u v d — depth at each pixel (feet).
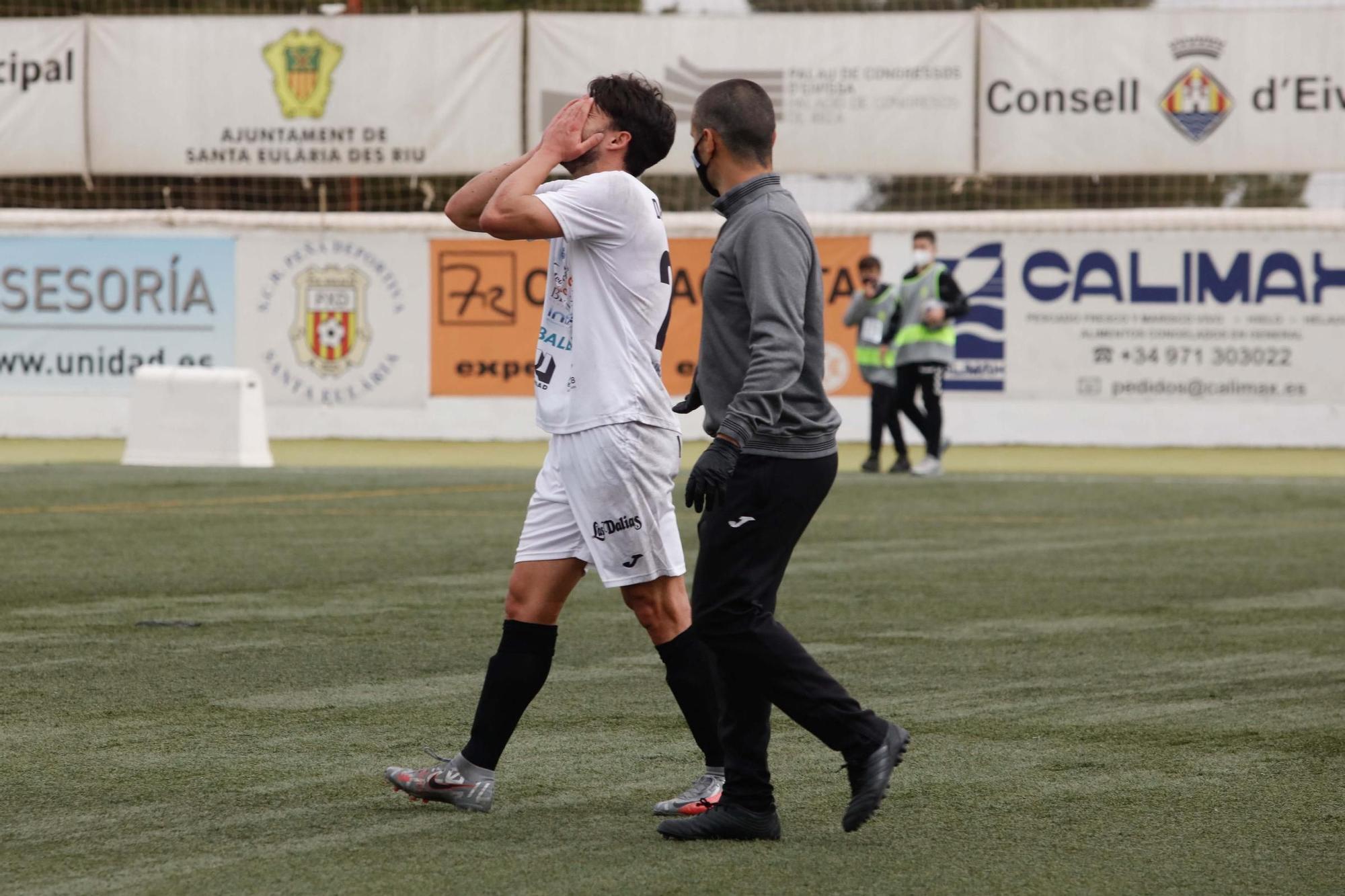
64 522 80.28
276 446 134.72
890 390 111.34
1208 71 147.43
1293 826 30.01
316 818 30.32
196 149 155.53
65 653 47.34
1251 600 58.75
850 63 149.38
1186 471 117.60
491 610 55.42
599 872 26.99
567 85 151.33
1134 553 71.72
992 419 139.33
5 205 173.06
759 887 26.20
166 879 26.45
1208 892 26.02
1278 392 136.36
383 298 140.97
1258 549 73.20
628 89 30.83
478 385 140.77
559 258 31.04
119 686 42.65
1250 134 147.64
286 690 42.37
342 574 63.82
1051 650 48.80
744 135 29.32
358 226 140.87
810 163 150.71
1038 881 26.58
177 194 170.91
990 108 149.07
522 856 27.94
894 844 28.94
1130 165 148.77
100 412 142.10
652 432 30.76
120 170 156.66
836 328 140.67
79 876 26.58
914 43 148.87
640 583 31.22
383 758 35.14
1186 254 136.46
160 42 155.02
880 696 42.16
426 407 141.28
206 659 46.55
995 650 48.75
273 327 141.69
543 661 31.22
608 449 30.42
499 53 152.05
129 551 70.03
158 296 141.49
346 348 141.49
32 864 27.22
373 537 75.31
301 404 142.31
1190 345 136.87
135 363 142.00
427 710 40.06
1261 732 38.04
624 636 50.72
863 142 150.00
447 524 80.38
